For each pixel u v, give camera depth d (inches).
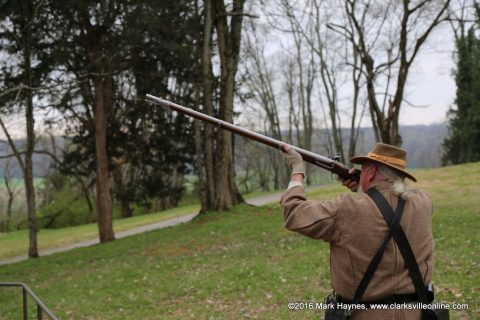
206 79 880.9
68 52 807.1
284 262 468.4
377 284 116.3
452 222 564.1
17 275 657.0
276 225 707.4
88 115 995.9
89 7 784.3
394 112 930.7
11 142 885.2
